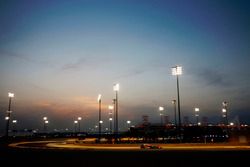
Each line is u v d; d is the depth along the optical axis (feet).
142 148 160.04
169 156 99.45
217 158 91.30
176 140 218.18
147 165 79.56
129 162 85.56
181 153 111.65
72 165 80.79
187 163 81.87
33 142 277.44
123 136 292.40
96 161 88.22
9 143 253.24
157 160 88.84
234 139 223.71
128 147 179.73
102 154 111.24
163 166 77.61
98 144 207.51
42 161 88.69
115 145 195.52
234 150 130.00
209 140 220.84
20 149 151.84
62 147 182.29
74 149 153.99
